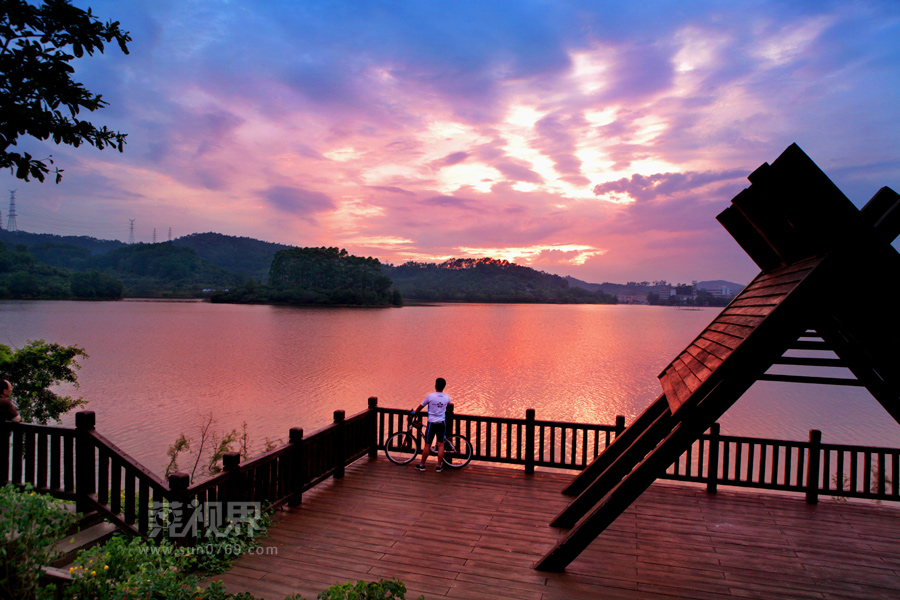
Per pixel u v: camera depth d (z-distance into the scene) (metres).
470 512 5.73
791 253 4.45
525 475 7.06
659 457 4.06
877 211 3.72
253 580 4.20
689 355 5.82
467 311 171.38
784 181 3.56
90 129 4.01
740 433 23.42
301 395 31.05
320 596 2.94
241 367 42.47
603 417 26.08
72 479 4.96
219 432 22.05
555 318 144.00
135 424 23.39
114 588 2.75
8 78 3.57
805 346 4.23
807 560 4.75
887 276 3.41
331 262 183.75
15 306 125.56
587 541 4.33
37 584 2.87
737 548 4.97
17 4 3.49
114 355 49.03
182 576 3.93
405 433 7.69
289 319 105.19
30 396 17.56
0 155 3.64
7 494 2.83
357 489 6.45
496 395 31.75
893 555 4.88
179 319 98.38
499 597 4.02
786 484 6.34
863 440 22.33
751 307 4.61
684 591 4.18
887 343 3.65
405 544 4.92
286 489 5.73
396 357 50.53
